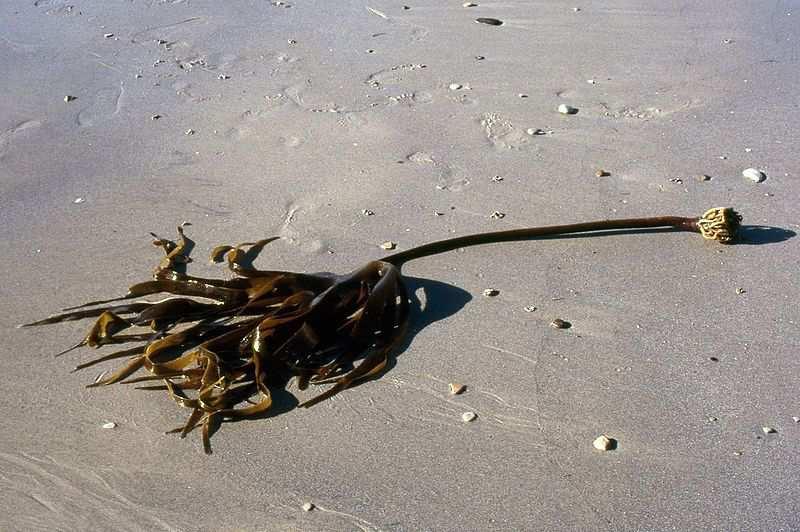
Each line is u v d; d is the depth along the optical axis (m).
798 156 3.75
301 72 4.40
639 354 2.94
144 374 2.92
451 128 3.97
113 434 2.75
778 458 2.65
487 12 4.91
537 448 2.69
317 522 2.54
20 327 3.09
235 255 3.28
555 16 4.85
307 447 2.71
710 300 3.12
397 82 4.30
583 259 3.27
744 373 2.88
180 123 4.06
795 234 3.36
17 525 2.56
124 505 2.59
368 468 2.65
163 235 3.44
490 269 3.24
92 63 4.50
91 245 3.41
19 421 2.80
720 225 3.29
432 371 2.90
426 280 3.20
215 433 2.74
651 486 2.60
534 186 3.62
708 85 4.24
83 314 3.08
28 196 3.65
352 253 3.32
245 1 5.07
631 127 3.96
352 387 2.86
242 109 4.14
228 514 2.56
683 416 2.76
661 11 4.88
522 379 2.87
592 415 2.77
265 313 3.03
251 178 3.71
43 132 4.02
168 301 3.02
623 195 3.57
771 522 2.52
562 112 4.05
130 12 4.96
